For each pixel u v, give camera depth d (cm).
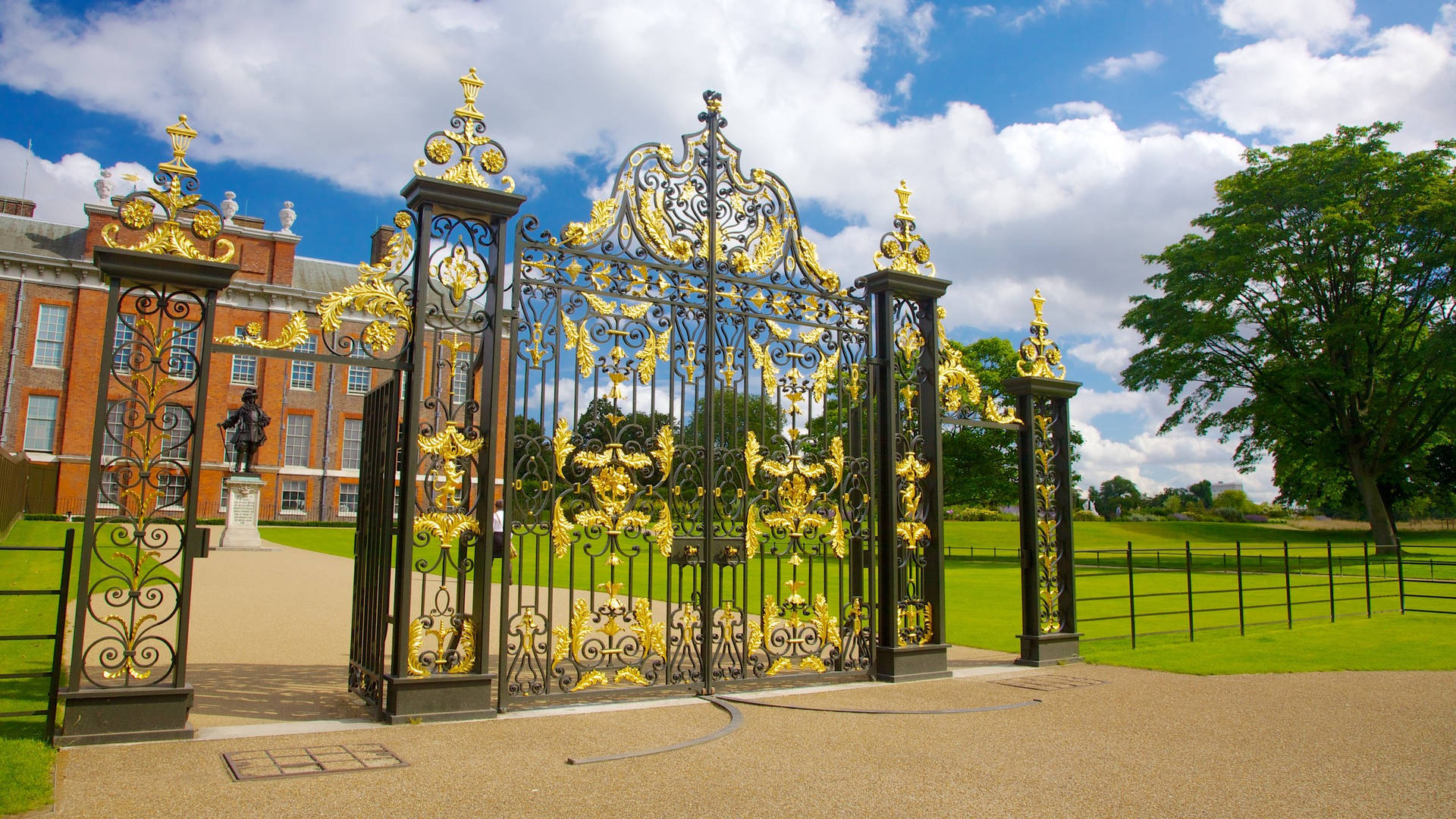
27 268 3691
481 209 619
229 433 3922
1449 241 2691
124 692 508
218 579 1585
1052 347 950
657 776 469
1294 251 2870
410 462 588
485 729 566
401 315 607
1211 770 497
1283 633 1126
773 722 610
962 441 3519
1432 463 4247
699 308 733
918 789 454
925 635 817
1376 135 2844
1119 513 6047
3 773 420
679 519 708
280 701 645
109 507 3672
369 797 420
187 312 541
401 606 577
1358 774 492
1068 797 446
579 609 664
